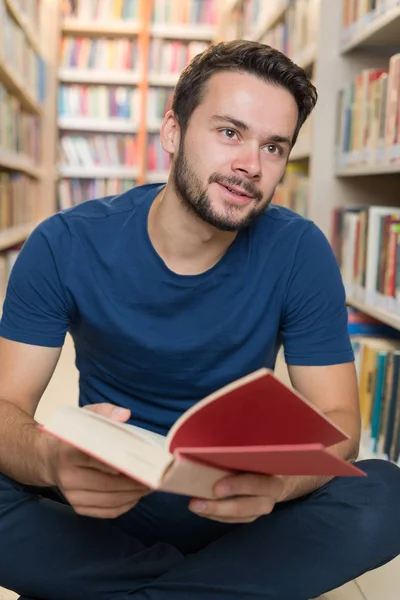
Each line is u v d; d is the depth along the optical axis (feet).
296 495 3.25
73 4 19.62
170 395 3.87
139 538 3.93
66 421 2.38
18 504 3.41
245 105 3.29
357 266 8.25
